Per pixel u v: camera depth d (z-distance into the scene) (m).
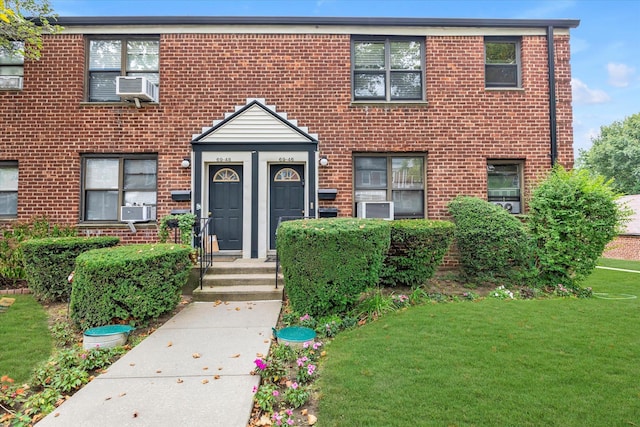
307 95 8.18
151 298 5.01
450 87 8.27
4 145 7.88
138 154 8.09
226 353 4.02
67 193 7.88
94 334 4.31
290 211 8.22
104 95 8.16
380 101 8.27
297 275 5.16
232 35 8.20
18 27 6.84
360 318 5.12
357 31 8.27
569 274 6.71
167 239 7.68
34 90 7.95
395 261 6.34
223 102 8.11
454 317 5.00
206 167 8.10
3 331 4.77
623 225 6.67
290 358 3.87
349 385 3.25
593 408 2.88
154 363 3.77
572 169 7.70
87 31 8.04
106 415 2.83
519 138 8.25
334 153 8.12
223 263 7.27
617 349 3.99
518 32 8.36
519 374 3.42
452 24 8.23
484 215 6.95
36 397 3.09
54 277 5.96
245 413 2.86
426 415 2.80
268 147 8.05
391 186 8.30
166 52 8.11
